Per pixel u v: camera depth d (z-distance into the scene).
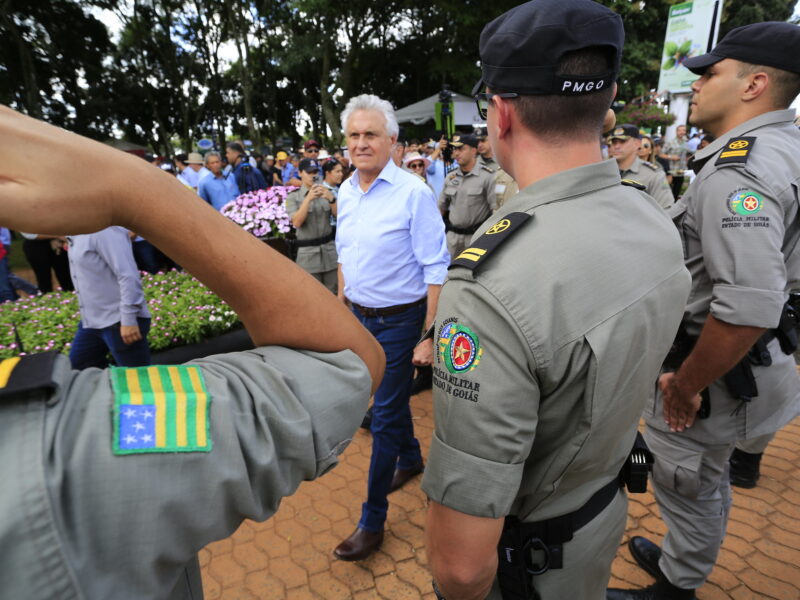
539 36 0.77
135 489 0.38
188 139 24.30
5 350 3.57
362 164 2.18
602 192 0.85
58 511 0.35
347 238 2.32
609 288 0.77
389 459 2.15
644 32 22.42
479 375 0.76
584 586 1.02
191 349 4.09
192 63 24.14
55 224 0.37
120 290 2.84
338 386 0.53
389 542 2.29
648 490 2.59
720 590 2.01
